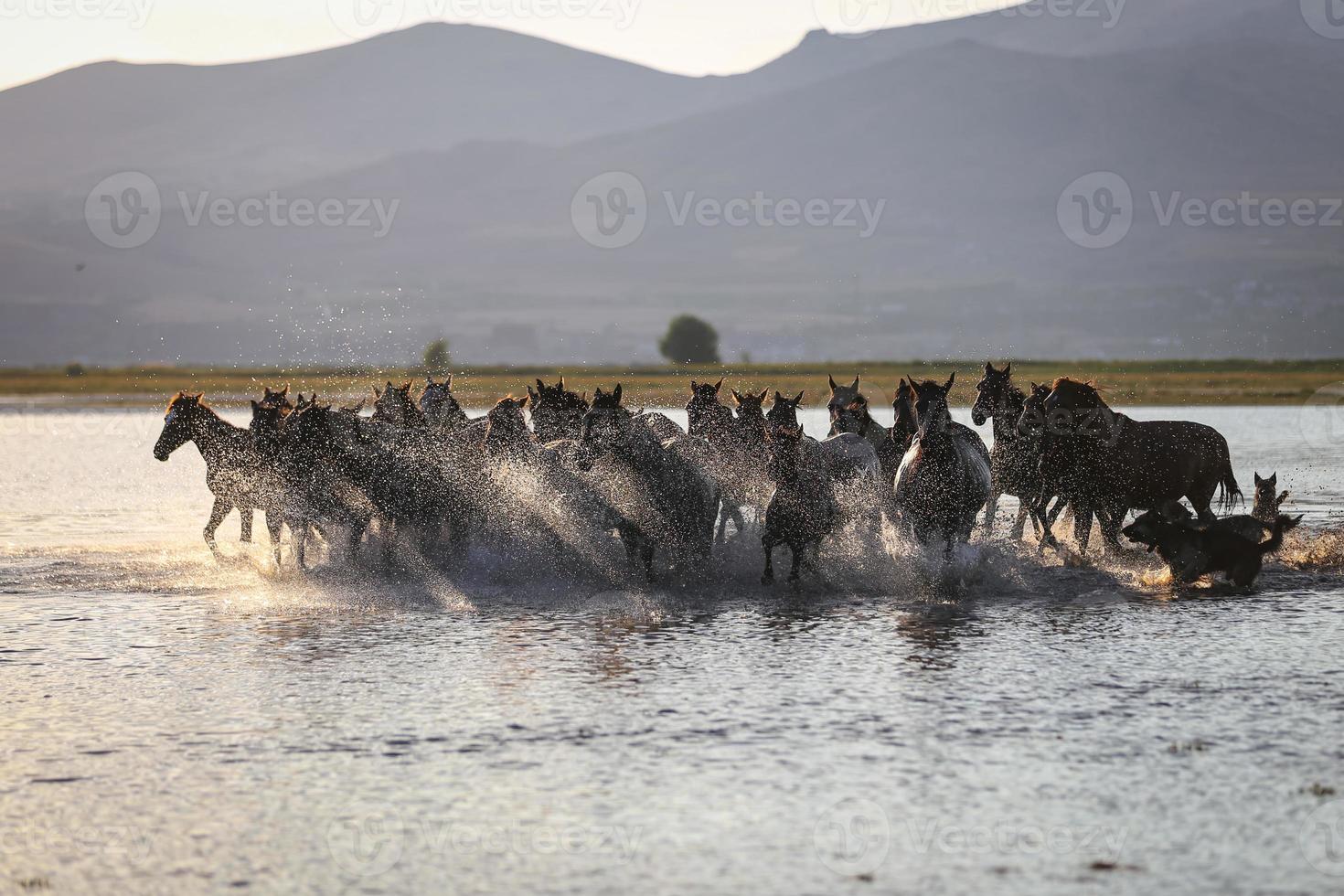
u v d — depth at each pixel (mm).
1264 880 23719
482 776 29312
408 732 32625
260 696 36281
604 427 51312
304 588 53906
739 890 23469
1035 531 65688
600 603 50406
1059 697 35500
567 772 29547
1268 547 53000
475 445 58406
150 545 67438
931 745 31234
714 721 33312
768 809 27156
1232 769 29422
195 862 24844
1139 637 43250
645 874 24125
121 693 36688
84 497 94188
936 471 51281
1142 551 60188
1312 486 94500
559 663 39938
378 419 61938
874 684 37000
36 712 34781
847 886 23594
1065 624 45750
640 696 35906
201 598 51906
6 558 62406
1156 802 27422
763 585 53594
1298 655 40531
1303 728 32531
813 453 52938
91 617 47938
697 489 54281
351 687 37156
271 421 56906
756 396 59312
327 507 56969
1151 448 58469
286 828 26422
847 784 28562
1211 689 36250
